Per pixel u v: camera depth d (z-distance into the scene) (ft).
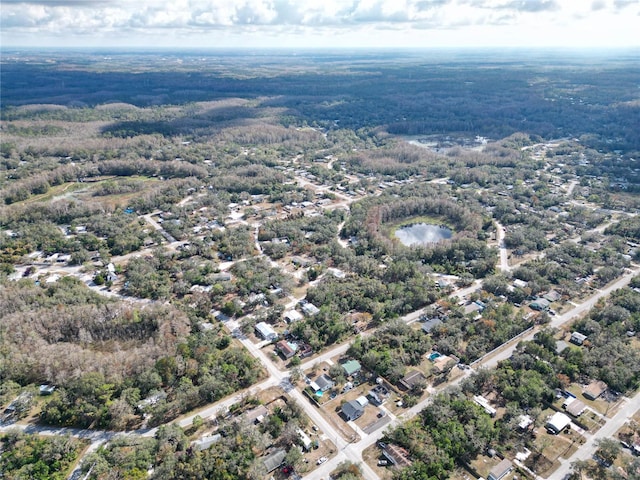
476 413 488.85
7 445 463.83
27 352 588.09
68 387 529.04
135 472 415.44
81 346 629.92
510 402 512.63
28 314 655.35
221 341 631.15
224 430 473.67
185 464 424.46
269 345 635.66
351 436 479.82
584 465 428.97
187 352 586.86
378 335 638.94
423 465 430.20
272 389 549.13
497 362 595.06
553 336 650.02
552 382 547.08
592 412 511.81
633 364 568.82
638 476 418.10
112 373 550.77
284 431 468.34
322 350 624.59
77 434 482.69
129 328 655.76
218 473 417.28
